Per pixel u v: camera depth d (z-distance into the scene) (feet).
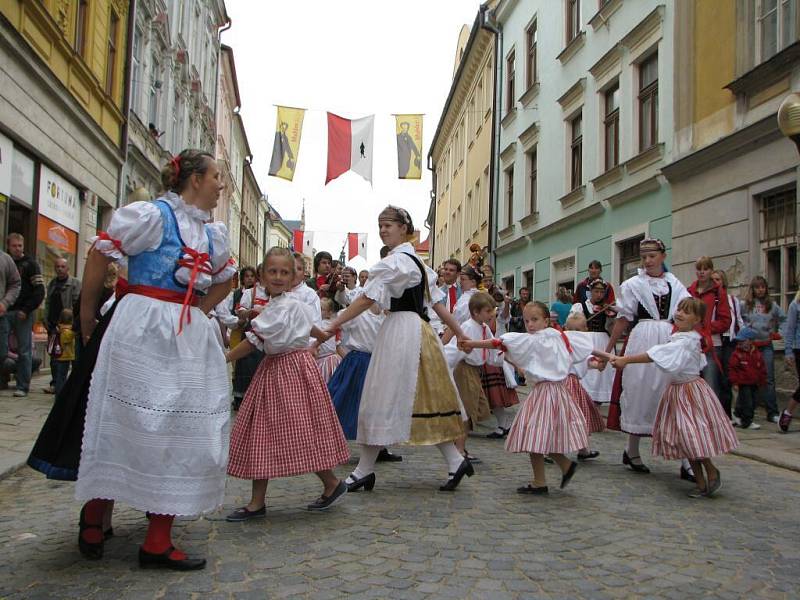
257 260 197.26
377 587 9.14
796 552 11.16
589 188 46.03
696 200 32.83
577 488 15.71
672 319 18.02
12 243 27.35
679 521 12.98
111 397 9.36
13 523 11.98
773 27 28.43
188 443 9.45
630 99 40.19
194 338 9.86
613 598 8.99
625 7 41.19
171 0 71.10
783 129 14.84
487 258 72.49
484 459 19.35
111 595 8.67
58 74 38.24
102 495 9.25
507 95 68.80
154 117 66.95
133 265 9.87
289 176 57.82
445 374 15.17
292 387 12.75
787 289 27.30
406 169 56.39
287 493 14.61
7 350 27.48
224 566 9.85
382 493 14.79
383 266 14.67
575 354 15.26
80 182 42.63
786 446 21.18
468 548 10.93
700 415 15.07
